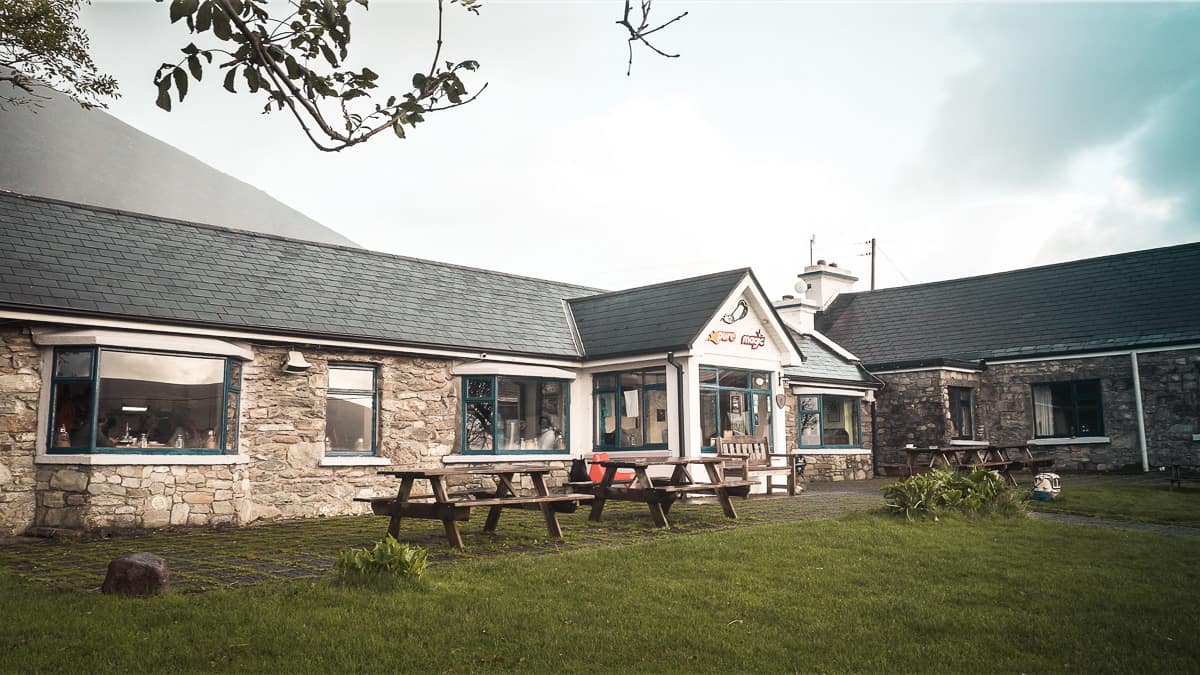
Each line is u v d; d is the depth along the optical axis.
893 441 24.38
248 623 6.31
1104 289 24.08
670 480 12.77
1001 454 19.81
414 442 15.94
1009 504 12.45
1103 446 21.86
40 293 12.04
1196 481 18.20
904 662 5.93
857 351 26.56
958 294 27.22
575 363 18.50
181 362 13.10
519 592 7.43
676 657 5.92
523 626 6.46
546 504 10.82
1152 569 8.86
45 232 13.46
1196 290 22.19
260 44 3.98
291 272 16.23
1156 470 20.89
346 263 17.64
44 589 7.41
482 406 17.03
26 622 6.19
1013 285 26.36
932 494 12.32
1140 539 10.59
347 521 13.58
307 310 15.20
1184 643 6.40
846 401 23.62
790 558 9.08
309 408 14.60
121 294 12.96
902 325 27.14
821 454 22.33
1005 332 24.50
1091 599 7.58
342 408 15.23
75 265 13.09
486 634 6.25
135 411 12.54
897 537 10.31
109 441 12.23
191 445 13.02
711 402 17.80
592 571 8.35
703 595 7.52
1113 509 13.58
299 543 10.59
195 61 3.94
